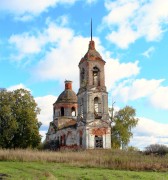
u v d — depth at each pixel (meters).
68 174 25.58
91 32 66.75
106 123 61.56
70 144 65.75
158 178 24.97
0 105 64.62
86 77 63.00
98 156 40.50
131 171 30.64
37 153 41.03
